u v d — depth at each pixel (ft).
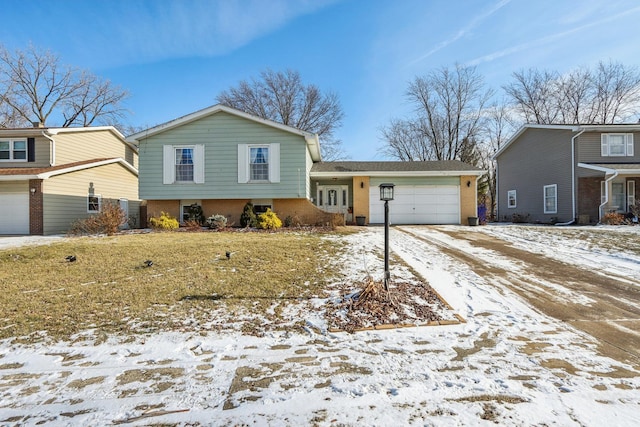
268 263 23.30
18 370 10.67
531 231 40.34
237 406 8.59
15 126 89.81
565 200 55.47
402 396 8.87
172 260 24.25
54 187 46.37
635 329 13.09
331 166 58.08
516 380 9.53
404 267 22.40
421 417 8.00
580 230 39.29
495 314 14.79
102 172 56.39
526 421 7.77
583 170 52.11
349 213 57.16
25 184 44.88
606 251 27.45
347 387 9.35
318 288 18.21
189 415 8.27
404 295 16.94
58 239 36.50
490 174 97.14
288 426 7.79
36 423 8.09
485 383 9.40
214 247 28.60
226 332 13.28
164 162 46.52
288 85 103.96
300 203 48.39
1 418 8.29
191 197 46.55
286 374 10.16
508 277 20.45
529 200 65.26
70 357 11.47
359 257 25.12
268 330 13.44
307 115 105.81
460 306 15.76
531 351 11.34
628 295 17.12
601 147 53.06
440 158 99.45
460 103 96.73
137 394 9.25
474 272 21.56
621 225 44.19
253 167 46.70
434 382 9.52
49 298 17.01
